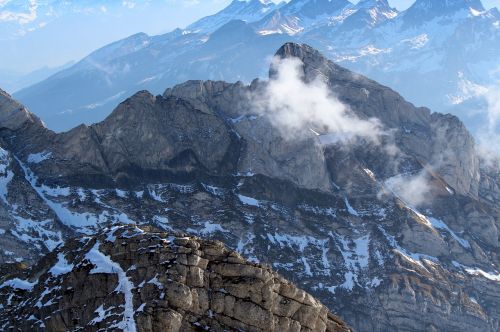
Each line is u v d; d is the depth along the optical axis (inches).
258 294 4318.4
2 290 4953.3
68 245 5000.0
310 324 4409.5
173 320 4143.7
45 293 4714.6
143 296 4281.5
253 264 4421.8
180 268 4330.7
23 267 5974.4
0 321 4744.1
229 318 4281.5
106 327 4224.9
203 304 4286.4
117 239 4675.2
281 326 4318.4
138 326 4148.6
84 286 4534.9
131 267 4478.3
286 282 4468.5
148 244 4544.8
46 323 4547.2
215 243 4554.6
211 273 4372.5
